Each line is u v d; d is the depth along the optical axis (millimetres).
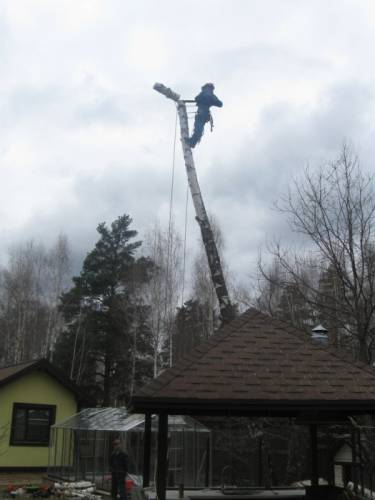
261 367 8391
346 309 15695
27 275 39500
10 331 39188
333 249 16156
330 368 8586
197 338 36000
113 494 12781
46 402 21625
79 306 39062
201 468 15656
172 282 30609
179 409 8055
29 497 14914
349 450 10617
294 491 10539
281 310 22188
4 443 20359
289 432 15836
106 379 37156
